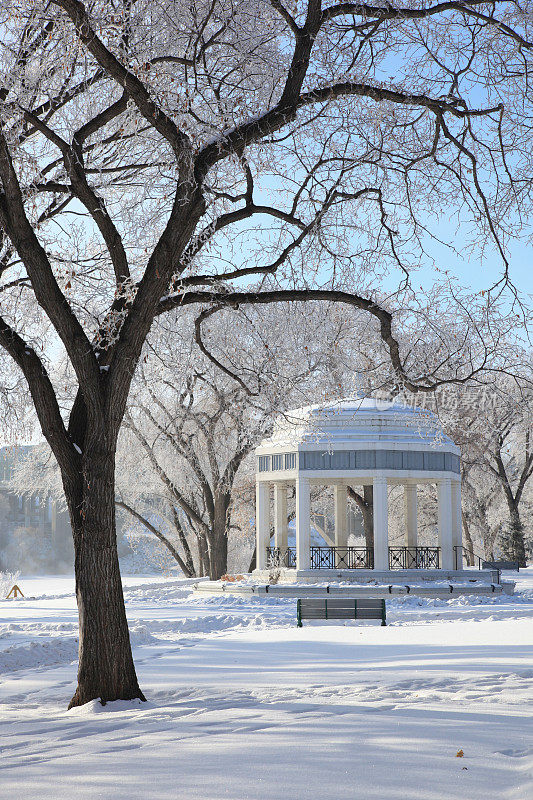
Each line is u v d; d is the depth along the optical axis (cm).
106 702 1134
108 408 1200
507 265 1520
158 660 1605
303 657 1558
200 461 5119
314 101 1337
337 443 3538
